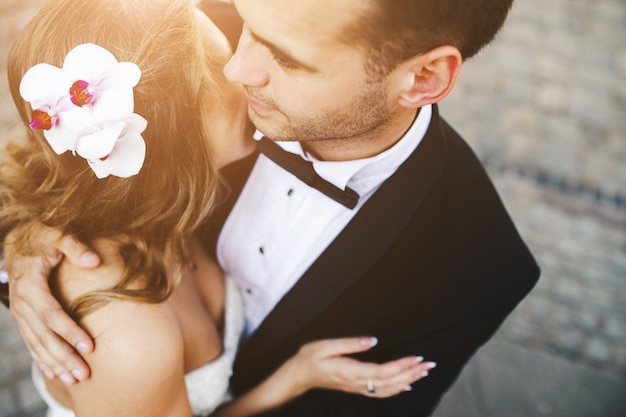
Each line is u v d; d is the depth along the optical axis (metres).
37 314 1.31
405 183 1.53
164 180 1.34
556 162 4.09
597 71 4.61
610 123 4.34
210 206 1.45
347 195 1.48
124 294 1.29
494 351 3.39
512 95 4.37
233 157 1.51
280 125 1.36
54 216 1.33
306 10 1.12
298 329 1.69
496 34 1.33
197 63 1.28
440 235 1.62
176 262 1.44
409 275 1.64
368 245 1.57
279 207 1.64
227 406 1.79
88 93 1.12
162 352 1.30
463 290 1.67
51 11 1.22
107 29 1.21
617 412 3.28
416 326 1.75
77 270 1.34
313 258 1.67
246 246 1.73
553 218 3.86
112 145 1.10
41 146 1.30
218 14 1.69
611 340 3.50
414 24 1.17
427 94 1.33
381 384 1.71
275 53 1.21
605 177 4.07
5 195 1.41
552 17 4.86
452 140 1.68
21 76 1.27
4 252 1.45
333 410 1.81
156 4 1.23
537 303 3.59
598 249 3.79
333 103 1.28
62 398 1.71
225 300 1.76
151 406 1.31
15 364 3.00
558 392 3.30
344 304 1.67
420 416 1.89
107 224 1.35
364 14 1.13
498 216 1.68
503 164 4.03
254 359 1.80
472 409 3.22
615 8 5.04
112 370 1.28
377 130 1.42
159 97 1.26
